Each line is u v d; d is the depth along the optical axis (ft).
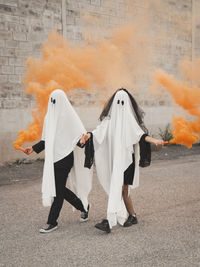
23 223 15.48
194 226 14.71
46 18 32.14
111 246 12.71
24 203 18.78
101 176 14.84
